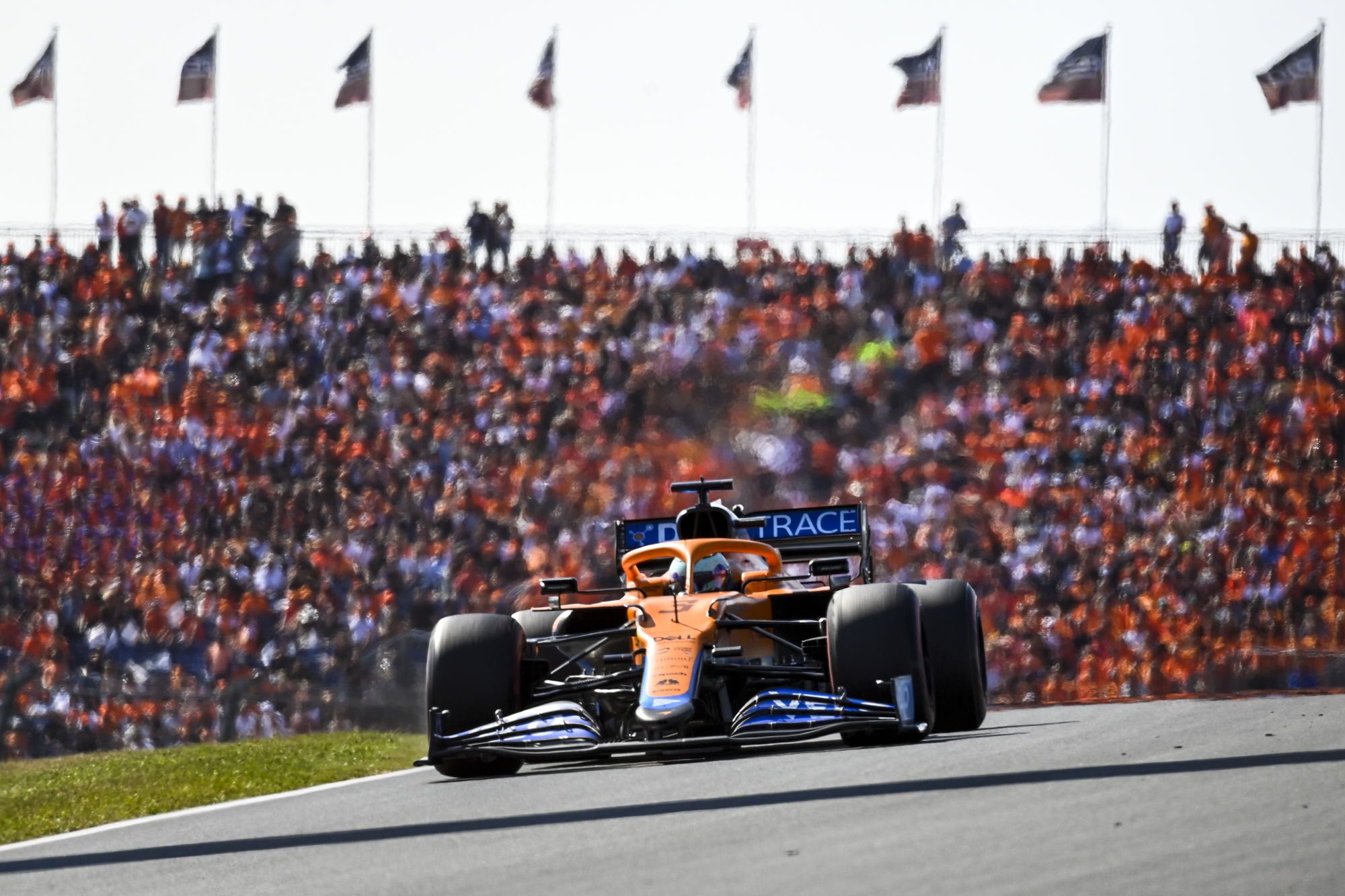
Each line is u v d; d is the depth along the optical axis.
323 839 23.86
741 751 32.59
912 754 28.66
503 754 30.44
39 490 97.81
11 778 42.91
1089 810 20.59
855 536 40.38
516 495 100.00
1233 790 21.39
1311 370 107.50
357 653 83.19
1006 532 98.12
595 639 33.72
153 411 103.19
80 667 87.12
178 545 95.94
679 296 114.12
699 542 36.47
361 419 104.44
